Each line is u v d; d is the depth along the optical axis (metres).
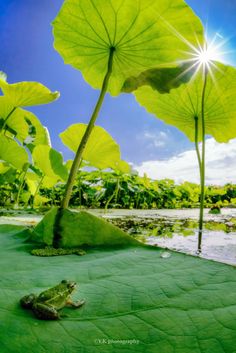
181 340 0.77
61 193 9.29
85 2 1.92
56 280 1.17
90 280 1.17
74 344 0.74
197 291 1.05
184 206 11.70
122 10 1.92
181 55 2.21
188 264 1.35
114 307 0.94
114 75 2.52
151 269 1.29
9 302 0.95
